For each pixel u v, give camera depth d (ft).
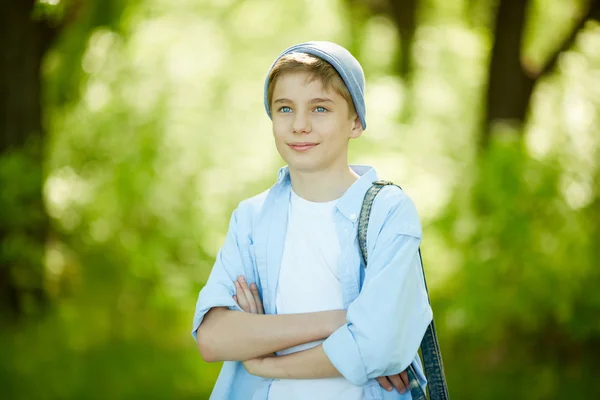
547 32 29.09
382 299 7.11
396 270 7.20
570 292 18.75
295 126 7.39
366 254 7.48
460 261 20.26
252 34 30.37
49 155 23.77
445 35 35.81
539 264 18.86
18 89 23.15
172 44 27.07
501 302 19.03
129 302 23.79
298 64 7.38
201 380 19.48
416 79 33.27
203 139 25.38
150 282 23.86
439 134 29.81
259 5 31.99
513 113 23.34
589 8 22.49
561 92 23.54
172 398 18.30
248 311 7.86
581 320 18.75
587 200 19.38
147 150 24.62
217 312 7.79
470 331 19.34
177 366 20.26
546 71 23.29
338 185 7.75
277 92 7.49
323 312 7.42
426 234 21.72
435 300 21.88
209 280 8.12
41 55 23.47
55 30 23.30
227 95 26.96
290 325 7.41
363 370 7.04
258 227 8.04
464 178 21.30
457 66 35.37
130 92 25.68
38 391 18.43
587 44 24.27
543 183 19.15
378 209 7.54
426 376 7.72
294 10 32.96
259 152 25.70
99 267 24.00
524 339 19.60
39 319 22.41
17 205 22.11
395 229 7.40
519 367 19.12
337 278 7.58
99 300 23.57
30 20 22.93
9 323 22.15
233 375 8.12
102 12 25.07
